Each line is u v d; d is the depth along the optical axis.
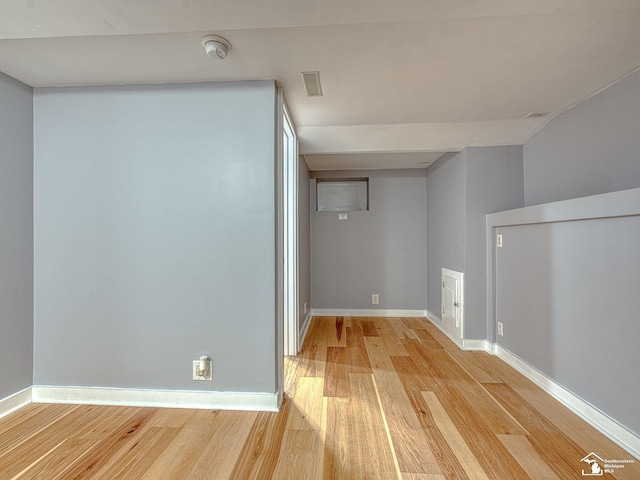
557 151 2.54
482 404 2.00
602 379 1.72
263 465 1.46
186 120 1.97
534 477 1.38
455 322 3.22
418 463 1.47
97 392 1.99
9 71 1.81
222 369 1.95
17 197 1.91
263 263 1.94
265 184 1.94
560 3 1.15
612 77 1.94
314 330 3.67
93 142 1.99
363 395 2.12
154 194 1.97
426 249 4.28
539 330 2.27
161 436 1.67
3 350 1.84
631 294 1.54
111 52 1.64
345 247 4.34
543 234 2.22
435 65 1.79
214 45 1.51
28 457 1.51
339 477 1.39
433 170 3.95
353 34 1.50
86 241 1.99
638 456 1.50
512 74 1.90
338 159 3.73
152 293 1.98
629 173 1.92
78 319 2.00
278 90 2.04
